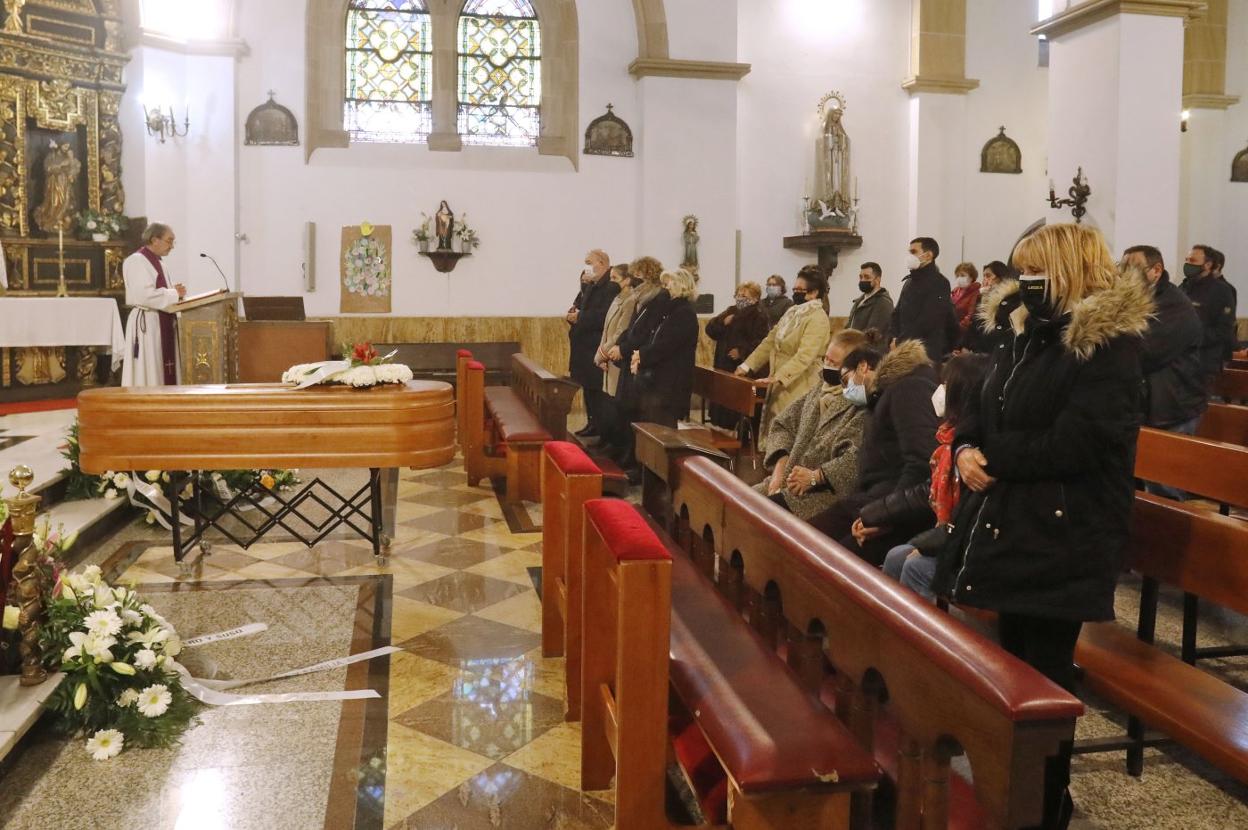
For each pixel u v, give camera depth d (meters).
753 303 9.05
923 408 3.74
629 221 12.90
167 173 11.69
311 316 12.23
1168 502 3.25
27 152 11.38
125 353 7.60
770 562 2.77
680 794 2.99
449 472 7.95
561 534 3.94
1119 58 8.87
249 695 3.63
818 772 2.02
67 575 3.53
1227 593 2.94
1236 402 8.32
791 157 13.91
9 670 3.46
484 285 12.62
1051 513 2.57
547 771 3.09
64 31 11.28
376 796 2.93
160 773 3.06
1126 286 2.52
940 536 3.32
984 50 14.38
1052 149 9.76
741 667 2.46
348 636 4.24
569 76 12.72
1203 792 3.04
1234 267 15.27
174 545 5.20
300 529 6.00
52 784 2.99
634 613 2.40
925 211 14.15
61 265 10.91
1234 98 14.97
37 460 6.53
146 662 3.34
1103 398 2.50
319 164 12.17
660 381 7.27
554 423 6.95
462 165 12.52
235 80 11.86
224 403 4.71
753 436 7.03
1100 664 3.06
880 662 2.12
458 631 4.31
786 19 13.81
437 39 12.50
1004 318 3.09
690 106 12.67
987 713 1.71
